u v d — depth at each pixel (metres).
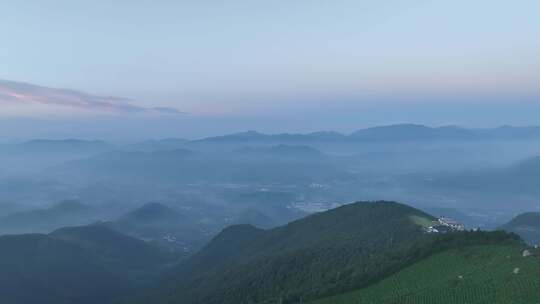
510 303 86.56
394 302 107.50
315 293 138.12
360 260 159.62
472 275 108.12
